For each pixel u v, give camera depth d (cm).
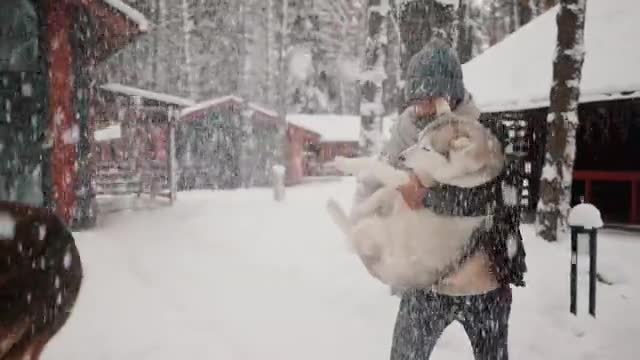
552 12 1638
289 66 4947
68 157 1189
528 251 885
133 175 2384
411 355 316
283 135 3562
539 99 1177
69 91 1195
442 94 318
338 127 4512
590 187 1313
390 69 3684
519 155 312
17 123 1154
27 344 341
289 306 618
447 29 1005
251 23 5334
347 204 1338
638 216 1216
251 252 935
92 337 515
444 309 309
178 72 5038
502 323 314
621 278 716
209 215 1543
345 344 501
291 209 1669
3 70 1131
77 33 1228
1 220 335
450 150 295
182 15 4875
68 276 361
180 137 3547
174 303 631
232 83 5119
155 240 1073
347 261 832
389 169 303
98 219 1447
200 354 477
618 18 1329
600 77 1126
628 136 1309
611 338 511
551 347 487
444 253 297
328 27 5547
